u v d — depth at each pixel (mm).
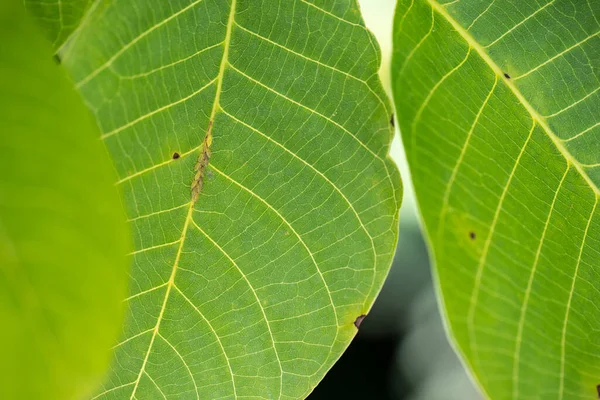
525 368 364
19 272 293
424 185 360
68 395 293
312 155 366
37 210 294
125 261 297
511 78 367
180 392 365
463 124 366
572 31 366
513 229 367
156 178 358
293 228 367
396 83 364
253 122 363
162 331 363
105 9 351
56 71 298
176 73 357
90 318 295
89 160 297
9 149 295
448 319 358
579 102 367
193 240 362
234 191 363
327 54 364
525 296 366
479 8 365
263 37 362
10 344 292
